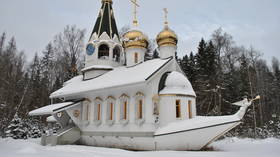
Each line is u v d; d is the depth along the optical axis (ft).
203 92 131.13
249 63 158.20
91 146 80.48
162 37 90.07
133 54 96.78
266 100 168.25
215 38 155.63
